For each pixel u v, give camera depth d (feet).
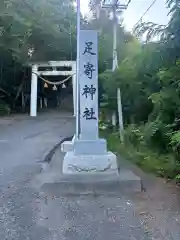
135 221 13.50
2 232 12.43
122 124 30.78
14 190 17.58
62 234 12.28
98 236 12.11
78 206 15.28
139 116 31.04
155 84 26.55
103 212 14.52
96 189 17.48
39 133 42.37
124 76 28.17
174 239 11.84
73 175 19.03
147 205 15.37
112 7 31.45
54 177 18.97
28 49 71.00
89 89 20.47
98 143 19.86
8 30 63.16
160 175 20.15
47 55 76.13
